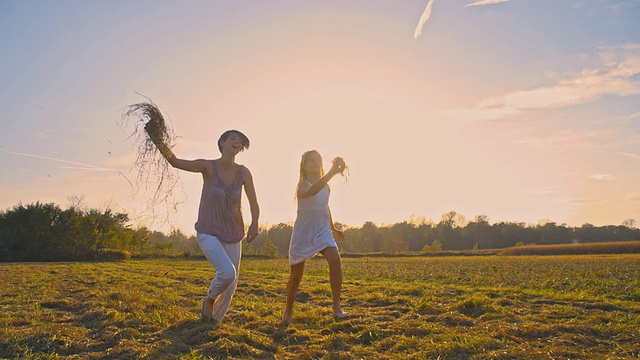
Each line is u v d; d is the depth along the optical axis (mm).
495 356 4328
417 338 5191
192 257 56969
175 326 5664
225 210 5766
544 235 128625
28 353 4445
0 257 49344
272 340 5234
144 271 20141
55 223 51938
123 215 54094
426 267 29438
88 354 4539
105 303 7652
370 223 126062
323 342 5094
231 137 5766
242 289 10875
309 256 6125
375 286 11586
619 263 32719
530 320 6051
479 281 16719
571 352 4406
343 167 5969
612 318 6039
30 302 8211
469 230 130875
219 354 4504
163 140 5789
